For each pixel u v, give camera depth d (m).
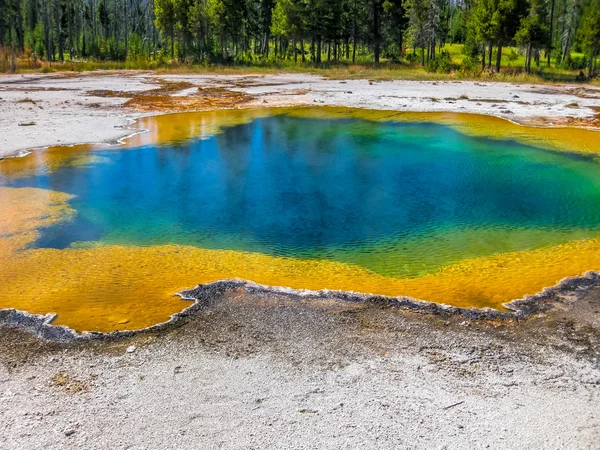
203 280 6.84
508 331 5.51
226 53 47.56
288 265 7.43
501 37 37.81
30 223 8.90
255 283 6.56
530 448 3.85
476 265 7.42
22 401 4.36
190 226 8.98
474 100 23.44
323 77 35.12
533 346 5.21
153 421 4.12
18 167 12.40
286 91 26.77
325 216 9.56
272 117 19.69
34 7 80.19
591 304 6.13
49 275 6.95
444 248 8.09
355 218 9.47
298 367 4.81
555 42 57.88
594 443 3.91
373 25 51.22
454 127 17.67
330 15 46.56
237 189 11.15
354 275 7.09
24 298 6.28
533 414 4.21
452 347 5.17
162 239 8.38
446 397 4.41
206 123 18.39
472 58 42.59
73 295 6.36
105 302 6.18
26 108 19.81
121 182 11.47
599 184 11.49
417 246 8.18
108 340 5.30
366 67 43.84
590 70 38.34
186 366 4.84
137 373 4.73
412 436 3.95
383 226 9.07
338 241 8.38
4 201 9.98
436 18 55.66
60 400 4.37
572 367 4.85
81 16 78.31
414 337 5.35
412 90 27.30
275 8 49.88
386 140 15.88
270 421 4.11
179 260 7.53
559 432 4.02
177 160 13.44
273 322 5.63
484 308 6.03
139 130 16.94
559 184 11.52
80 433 3.99
